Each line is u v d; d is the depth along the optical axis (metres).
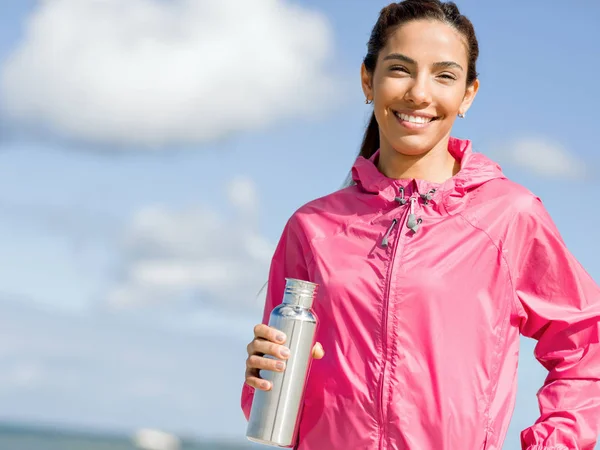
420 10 2.46
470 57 2.52
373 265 2.38
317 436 2.35
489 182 2.45
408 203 2.42
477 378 2.27
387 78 2.45
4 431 89.88
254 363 2.29
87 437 88.12
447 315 2.29
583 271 2.40
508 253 2.37
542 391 2.37
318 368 2.36
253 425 2.29
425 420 2.24
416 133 2.43
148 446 86.31
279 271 2.67
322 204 2.58
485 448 2.24
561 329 2.38
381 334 2.31
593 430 2.28
